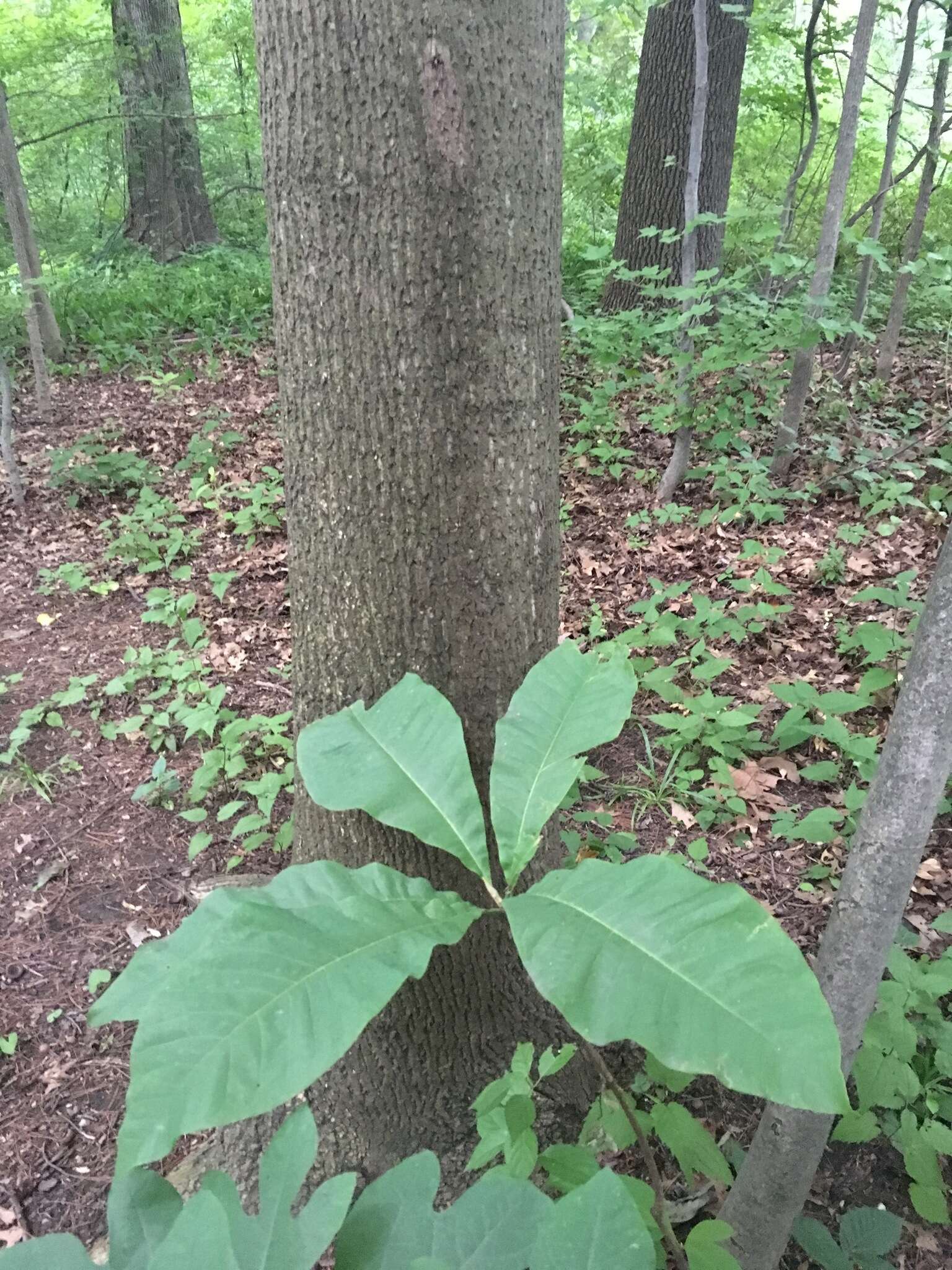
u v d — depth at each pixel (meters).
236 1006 0.85
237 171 15.59
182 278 11.78
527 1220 0.94
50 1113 2.45
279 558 5.46
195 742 3.95
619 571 5.03
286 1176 0.93
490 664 1.76
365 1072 1.95
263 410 7.87
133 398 8.42
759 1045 0.79
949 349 7.54
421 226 1.48
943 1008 2.40
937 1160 2.05
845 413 6.20
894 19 8.77
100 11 12.12
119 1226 0.98
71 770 3.79
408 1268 0.91
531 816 1.13
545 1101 2.03
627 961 0.88
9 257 10.53
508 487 1.67
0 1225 2.19
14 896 3.17
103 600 5.22
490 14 1.41
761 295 6.76
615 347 5.39
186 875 3.23
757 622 4.27
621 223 8.28
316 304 1.58
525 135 1.50
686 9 7.23
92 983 2.80
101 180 15.57
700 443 6.20
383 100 1.42
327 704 1.85
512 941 1.93
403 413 1.59
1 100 7.38
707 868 3.00
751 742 3.54
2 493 6.52
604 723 1.20
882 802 1.28
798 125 10.15
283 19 1.44
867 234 7.12
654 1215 1.40
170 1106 0.80
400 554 1.67
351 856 1.89
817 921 2.76
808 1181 1.56
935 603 1.18
